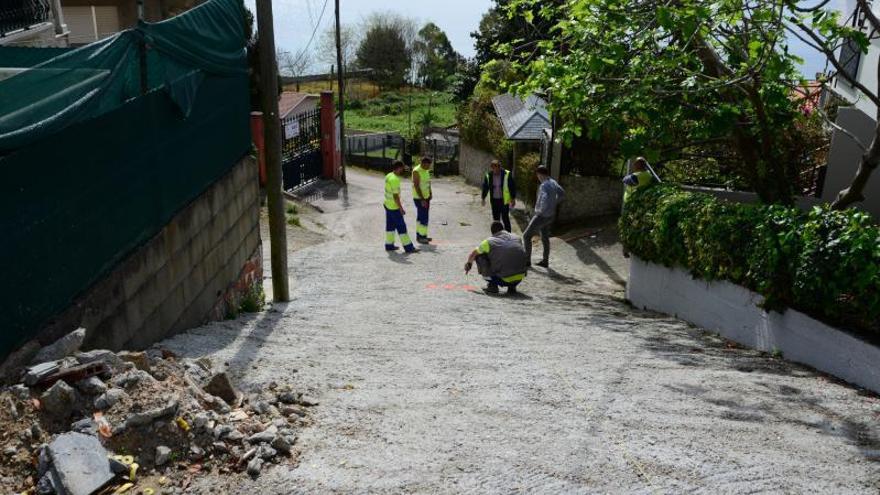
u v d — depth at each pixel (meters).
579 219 17.52
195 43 7.12
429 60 74.25
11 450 3.37
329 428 4.28
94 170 4.91
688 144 11.93
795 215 6.92
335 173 27.03
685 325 8.77
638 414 4.82
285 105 37.16
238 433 3.89
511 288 11.06
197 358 5.45
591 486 3.63
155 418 3.75
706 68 9.83
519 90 9.99
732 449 4.23
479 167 29.72
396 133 48.12
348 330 7.73
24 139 4.04
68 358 4.06
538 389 5.38
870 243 5.85
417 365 6.10
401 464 3.79
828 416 4.96
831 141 12.56
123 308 5.34
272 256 9.46
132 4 16.50
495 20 38.53
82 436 3.47
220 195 8.00
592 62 8.52
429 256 14.37
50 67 4.35
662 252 9.36
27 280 4.06
